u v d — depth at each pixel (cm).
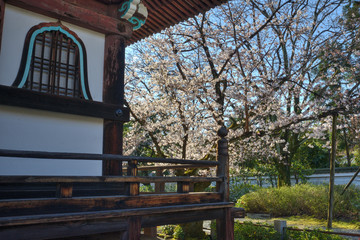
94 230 343
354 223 1179
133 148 1188
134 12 510
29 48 439
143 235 643
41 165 433
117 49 514
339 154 2516
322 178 1981
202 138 1100
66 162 454
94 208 346
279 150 1714
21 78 426
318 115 952
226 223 484
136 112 1106
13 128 412
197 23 986
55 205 319
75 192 423
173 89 972
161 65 978
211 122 1091
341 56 1173
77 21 480
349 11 1370
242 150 1198
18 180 295
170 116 1145
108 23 508
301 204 1404
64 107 441
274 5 1229
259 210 1513
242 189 1922
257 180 2108
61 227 320
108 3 519
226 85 958
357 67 1159
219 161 504
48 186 408
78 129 468
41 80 446
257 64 945
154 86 1124
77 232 330
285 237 836
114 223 360
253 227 883
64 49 482
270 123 997
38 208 308
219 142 513
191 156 1124
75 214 322
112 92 500
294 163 1945
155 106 1084
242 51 958
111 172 479
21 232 295
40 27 453
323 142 2030
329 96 1062
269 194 1515
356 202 1286
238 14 1010
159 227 1162
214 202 480
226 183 498
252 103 907
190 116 1031
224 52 952
